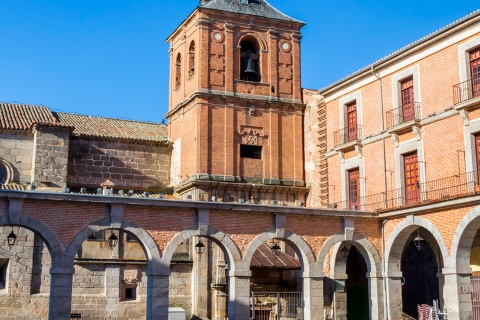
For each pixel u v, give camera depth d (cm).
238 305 2845
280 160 3847
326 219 3103
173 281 3572
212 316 3506
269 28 3978
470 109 2788
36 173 3494
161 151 4025
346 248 3397
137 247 3588
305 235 3039
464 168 2805
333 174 3638
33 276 3347
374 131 3347
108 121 4194
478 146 2769
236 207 2895
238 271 2867
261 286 3628
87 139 3797
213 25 3828
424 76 3077
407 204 3103
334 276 3369
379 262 3153
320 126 3775
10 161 3550
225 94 3750
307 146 3906
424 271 3522
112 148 3875
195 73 3803
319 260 3034
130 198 2712
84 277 3450
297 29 4069
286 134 3903
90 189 3750
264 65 3931
